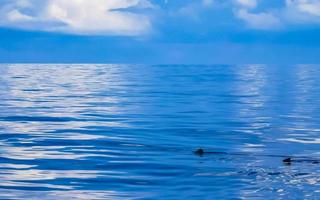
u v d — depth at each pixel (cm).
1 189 1750
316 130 3281
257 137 2991
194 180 1888
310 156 2412
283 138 2955
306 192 1722
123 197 1666
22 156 2350
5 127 3350
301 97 5756
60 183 1844
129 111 4353
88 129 3269
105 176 1955
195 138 2931
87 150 2520
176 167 2116
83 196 1673
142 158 2319
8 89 6888
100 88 7088
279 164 2191
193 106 4781
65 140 2823
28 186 1795
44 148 2570
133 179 1906
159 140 2841
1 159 2275
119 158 2312
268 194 1695
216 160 2278
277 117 3975
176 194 1700
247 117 3969
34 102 5141
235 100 5406
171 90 6731
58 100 5362
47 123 3569
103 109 4506
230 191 1734
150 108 4597
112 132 3138
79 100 5353
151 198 1652
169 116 4009
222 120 3772
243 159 2311
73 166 2136
